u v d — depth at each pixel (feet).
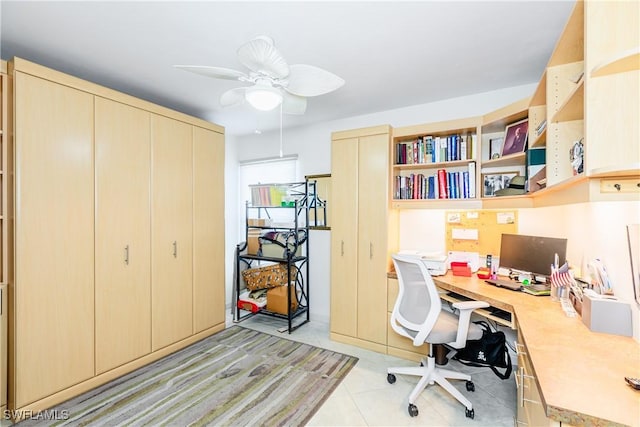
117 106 7.63
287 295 10.96
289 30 5.67
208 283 10.26
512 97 8.41
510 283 7.04
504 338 7.38
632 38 3.34
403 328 7.09
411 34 5.81
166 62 6.97
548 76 5.29
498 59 6.81
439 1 4.87
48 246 6.37
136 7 5.00
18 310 5.95
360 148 9.49
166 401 6.66
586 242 5.71
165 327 8.80
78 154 6.86
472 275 8.27
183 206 9.39
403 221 10.03
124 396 6.82
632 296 4.02
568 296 5.59
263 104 5.63
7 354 6.04
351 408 6.43
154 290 8.51
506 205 7.59
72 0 4.80
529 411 3.76
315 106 9.89
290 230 11.84
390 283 8.94
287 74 5.06
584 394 2.72
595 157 3.36
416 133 8.82
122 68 7.25
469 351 7.47
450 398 6.75
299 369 8.05
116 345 7.59
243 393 6.97
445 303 9.07
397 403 6.59
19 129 5.95
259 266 13.30
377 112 10.48
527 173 6.99
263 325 11.33
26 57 6.68
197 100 9.39
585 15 3.47
